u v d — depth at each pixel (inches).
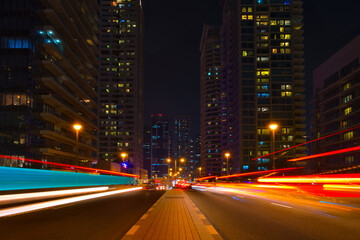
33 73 2255.2
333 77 3993.6
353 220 381.4
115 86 5969.5
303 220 381.4
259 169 4394.7
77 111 2950.3
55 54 2529.5
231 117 5236.2
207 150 7175.2
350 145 3486.7
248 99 4618.6
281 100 4613.7
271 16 4771.2
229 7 5492.1
